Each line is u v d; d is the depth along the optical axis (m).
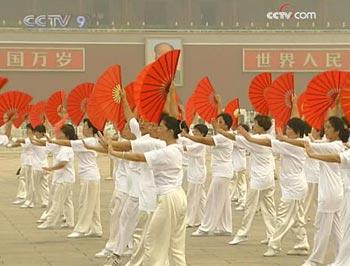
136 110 16.08
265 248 19.45
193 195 23.81
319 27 70.56
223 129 21.19
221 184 21.69
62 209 23.58
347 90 14.51
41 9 68.56
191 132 23.98
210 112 21.11
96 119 15.10
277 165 40.47
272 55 69.00
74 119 19.64
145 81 13.66
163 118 13.77
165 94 13.93
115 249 16.73
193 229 23.42
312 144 15.41
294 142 16.12
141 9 70.56
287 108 18.14
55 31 67.31
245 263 17.45
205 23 71.25
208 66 69.00
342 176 14.73
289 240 20.72
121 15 70.12
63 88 67.38
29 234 22.36
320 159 14.19
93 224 21.47
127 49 68.38
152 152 13.46
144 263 13.70
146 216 15.34
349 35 68.88
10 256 18.66
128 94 16.23
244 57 69.12
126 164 17.50
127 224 16.50
